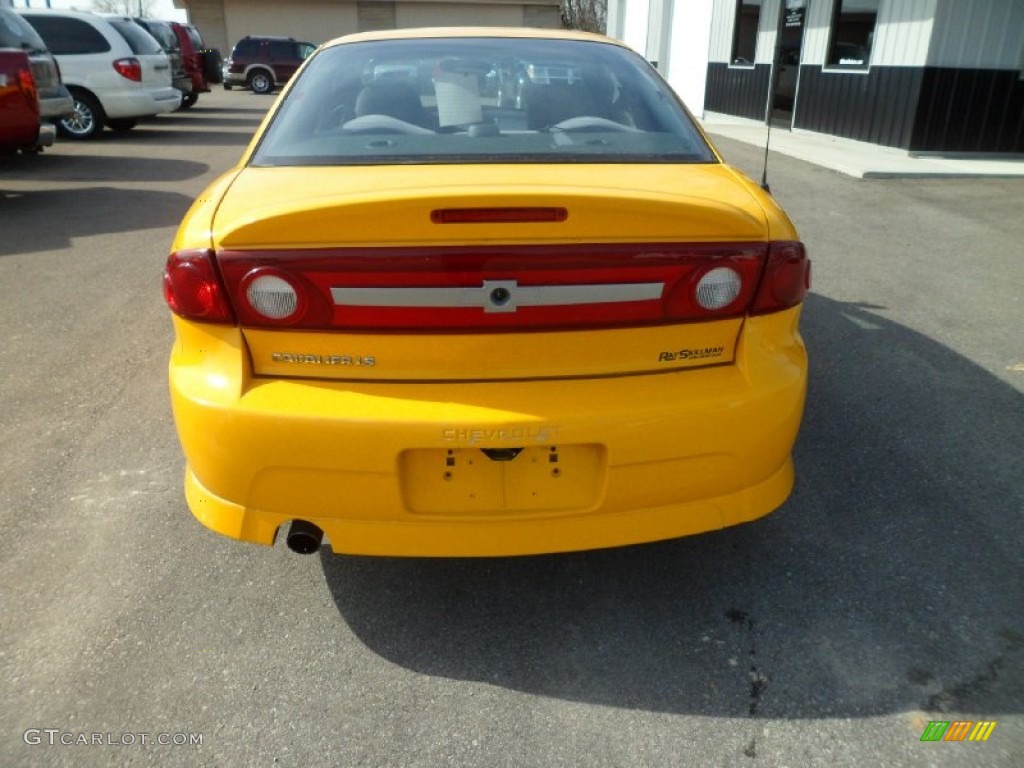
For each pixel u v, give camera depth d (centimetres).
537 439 210
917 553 283
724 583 270
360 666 236
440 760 206
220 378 213
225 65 2800
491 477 218
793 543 290
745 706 221
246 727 215
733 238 217
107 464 341
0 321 503
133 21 1403
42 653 239
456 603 262
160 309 527
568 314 211
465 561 283
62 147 1234
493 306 207
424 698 225
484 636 248
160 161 1123
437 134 260
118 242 694
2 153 838
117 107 1312
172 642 244
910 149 1044
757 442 225
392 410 209
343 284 205
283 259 204
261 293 206
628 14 2078
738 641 245
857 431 366
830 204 829
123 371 432
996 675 230
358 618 255
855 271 611
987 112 1038
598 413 211
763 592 265
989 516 305
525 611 259
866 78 1123
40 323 500
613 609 259
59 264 626
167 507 312
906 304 537
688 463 220
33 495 317
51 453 349
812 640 244
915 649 240
